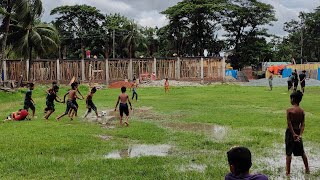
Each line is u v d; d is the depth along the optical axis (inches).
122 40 3193.9
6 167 351.3
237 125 621.9
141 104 1005.8
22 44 1670.8
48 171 337.4
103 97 1275.8
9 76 2070.6
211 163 372.2
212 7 2827.3
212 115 748.0
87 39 3302.2
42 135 519.8
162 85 1998.0
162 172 335.3
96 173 331.0
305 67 2329.0
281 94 1279.5
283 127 594.6
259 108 875.4
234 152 165.9
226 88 1712.6
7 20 1425.9
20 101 1175.0
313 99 1061.8
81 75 2128.4
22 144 454.9
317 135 513.7
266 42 3102.9
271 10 2984.7
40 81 2097.7
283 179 322.3
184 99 1146.0
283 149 440.1
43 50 1760.6
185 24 3051.2
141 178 315.0
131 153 427.2
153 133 548.1
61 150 428.8
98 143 474.0
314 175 333.1
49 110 708.7
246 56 2967.5
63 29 3334.2
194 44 3171.8
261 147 451.5
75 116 745.0
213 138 509.7
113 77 2149.4
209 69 2261.3
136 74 2182.6
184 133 546.9
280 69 2618.1
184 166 361.7
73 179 314.5
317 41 3280.0
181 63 2235.5
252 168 355.9
